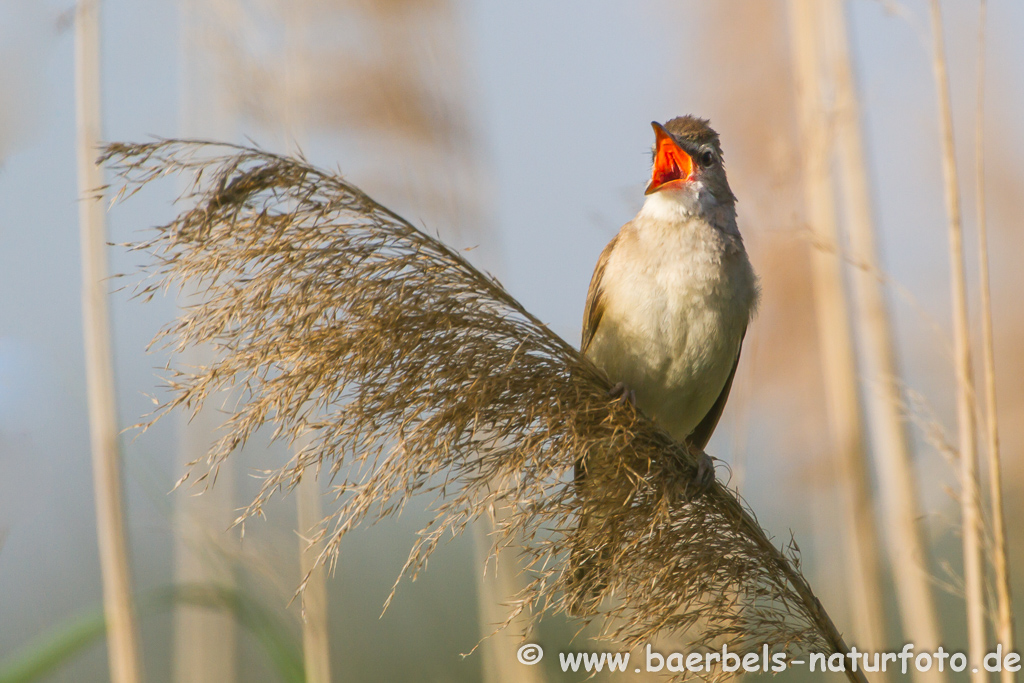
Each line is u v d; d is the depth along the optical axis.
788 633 5.07
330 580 7.48
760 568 5.15
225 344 4.52
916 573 8.08
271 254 4.55
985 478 6.57
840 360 8.84
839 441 8.75
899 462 8.19
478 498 4.82
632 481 5.14
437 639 8.45
